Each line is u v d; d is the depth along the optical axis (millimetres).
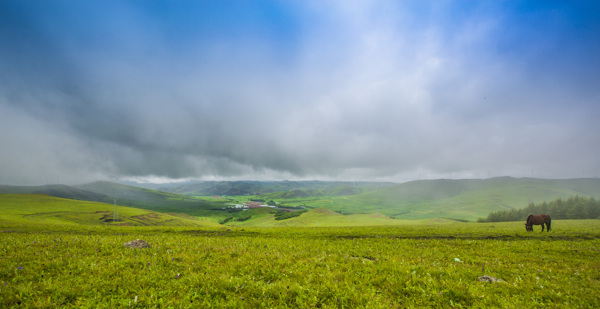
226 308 8172
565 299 9336
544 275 12633
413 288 9500
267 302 8430
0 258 12570
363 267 12508
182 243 19328
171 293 9133
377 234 30828
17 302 8250
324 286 9539
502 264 15047
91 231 31047
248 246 18578
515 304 8586
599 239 27688
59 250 14984
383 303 8469
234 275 11023
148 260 13031
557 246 21781
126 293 8984
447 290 9328
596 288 10695
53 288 9094
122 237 22328
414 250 18953
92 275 10539
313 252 16578
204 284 9719
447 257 16812
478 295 9141
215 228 37844
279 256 14539
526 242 24578
